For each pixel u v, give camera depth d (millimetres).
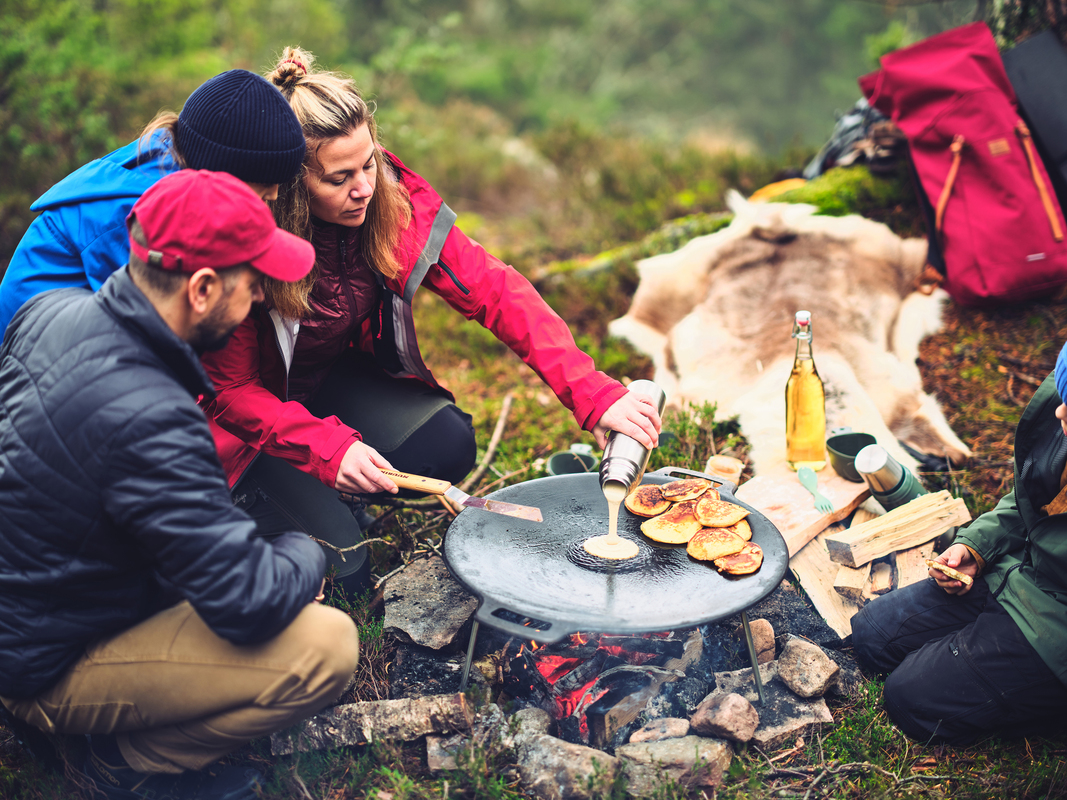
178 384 1588
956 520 2539
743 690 2162
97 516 1559
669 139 8141
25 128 5234
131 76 6410
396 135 6723
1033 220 3486
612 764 1933
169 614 1750
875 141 4051
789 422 2865
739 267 3867
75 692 1745
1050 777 1912
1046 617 2010
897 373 3375
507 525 2268
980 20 4492
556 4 16969
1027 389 3350
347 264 2334
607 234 5219
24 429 1548
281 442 2160
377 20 12375
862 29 16750
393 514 2855
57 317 1611
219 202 1515
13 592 1640
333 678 1766
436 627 2287
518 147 8195
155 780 1922
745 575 1991
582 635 2268
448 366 4242
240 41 8203
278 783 1968
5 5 5715
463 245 2389
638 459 2113
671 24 18328
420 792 1927
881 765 2031
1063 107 3590
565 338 2338
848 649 2398
